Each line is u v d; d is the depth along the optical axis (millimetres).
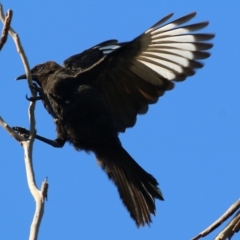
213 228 7723
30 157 8562
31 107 9070
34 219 7316
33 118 9039
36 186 7836
